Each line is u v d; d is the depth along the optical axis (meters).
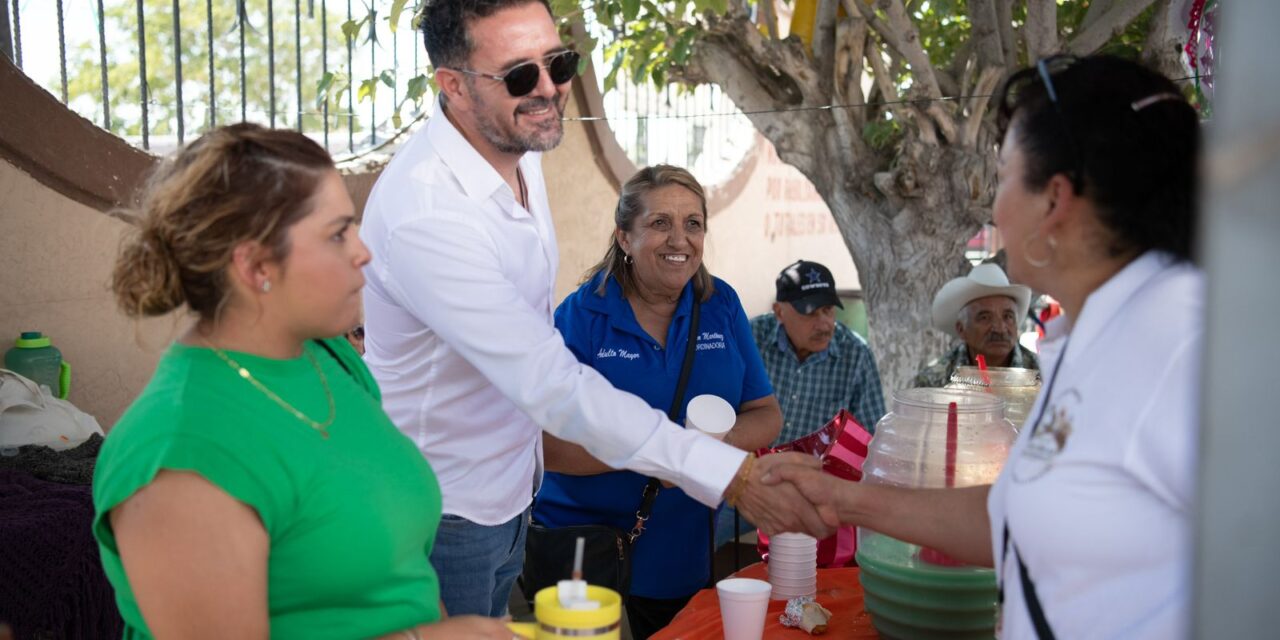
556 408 2.16
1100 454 1.27
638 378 2.95
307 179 1.51
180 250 1.46
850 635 2.16
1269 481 0.69
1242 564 0.70
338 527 1.52
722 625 2.19
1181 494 1.20
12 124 3.51
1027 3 3.87
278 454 1.47
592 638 1.43
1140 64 1.36
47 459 3.12
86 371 3.79
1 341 3.55
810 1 4.43
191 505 1.38
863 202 4.33
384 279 2.27
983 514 1.85
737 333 3.16
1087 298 1.38
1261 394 0.68
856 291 7.77
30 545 2.64
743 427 3.05
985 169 4.08
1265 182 0.67
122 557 1.41
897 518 1.95
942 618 1.97
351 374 1.80
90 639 2.82
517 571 2.65
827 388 4.20
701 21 4.40
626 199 2.99
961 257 4.30
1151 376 1.24
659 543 2.98
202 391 1.46
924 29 4.93
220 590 1.40
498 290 2.20
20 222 3.59
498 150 2.31
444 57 2.26
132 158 3.86
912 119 4.04
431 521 1.71
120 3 11.64
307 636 1.54
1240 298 0.68
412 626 1.61
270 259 1.49
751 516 2.10
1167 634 1.22
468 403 2.36
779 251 7.83
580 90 5.55
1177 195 1.30
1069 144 1.33
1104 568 1.28
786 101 4.39
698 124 7.07
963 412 2.10
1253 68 0.67
